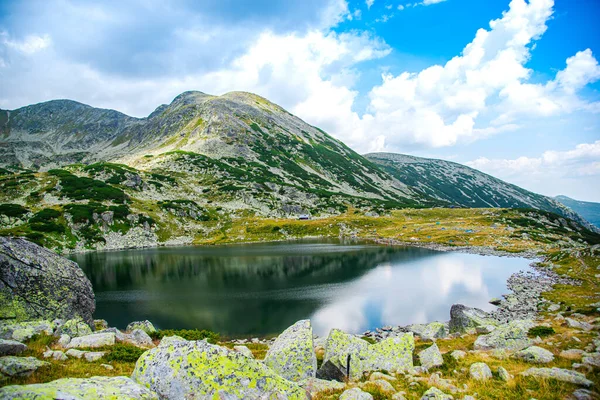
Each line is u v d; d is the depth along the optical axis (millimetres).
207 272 76438
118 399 9227
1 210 121750
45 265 26422
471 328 30812
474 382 14883
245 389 11562
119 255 103938
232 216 174500
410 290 59469
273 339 37812
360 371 17547
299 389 12273
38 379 11602
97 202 146875
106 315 46875
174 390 11328
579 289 52562
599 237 155750
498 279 67500
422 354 19875
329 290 59656
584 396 12336
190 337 28609
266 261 90375
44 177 165750
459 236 133875
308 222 173375
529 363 17375
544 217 172250
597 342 19125
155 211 156375
